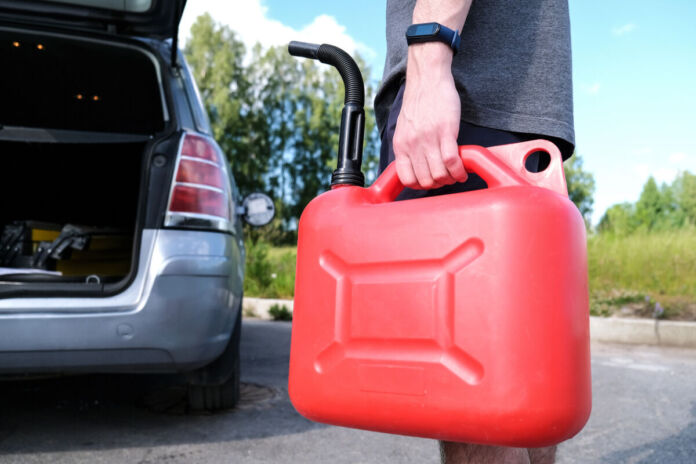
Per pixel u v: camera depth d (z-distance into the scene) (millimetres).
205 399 2527
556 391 681
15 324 1826
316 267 832
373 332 771
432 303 733
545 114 946
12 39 2510
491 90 949
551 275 695
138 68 2787
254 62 39656
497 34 967
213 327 2023
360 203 838
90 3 2184
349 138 911
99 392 2891
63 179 3223
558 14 991
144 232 1976
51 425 2348
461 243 724
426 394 730
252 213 2732
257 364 3740
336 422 822
